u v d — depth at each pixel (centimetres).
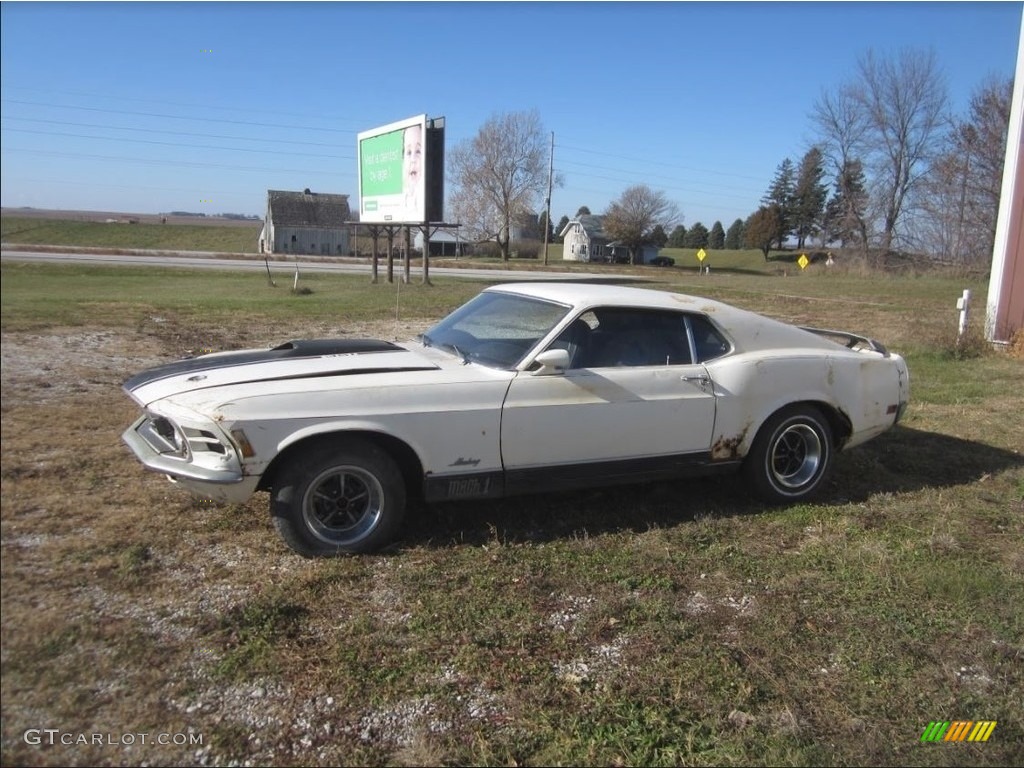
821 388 493
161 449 366
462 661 297
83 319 1037
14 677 235
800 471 501
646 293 487
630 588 366
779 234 8694
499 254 8088
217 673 275
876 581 384
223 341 1016
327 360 414
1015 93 1134
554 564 385
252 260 3916
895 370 535
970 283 3725
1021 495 525
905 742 266
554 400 411
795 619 343
